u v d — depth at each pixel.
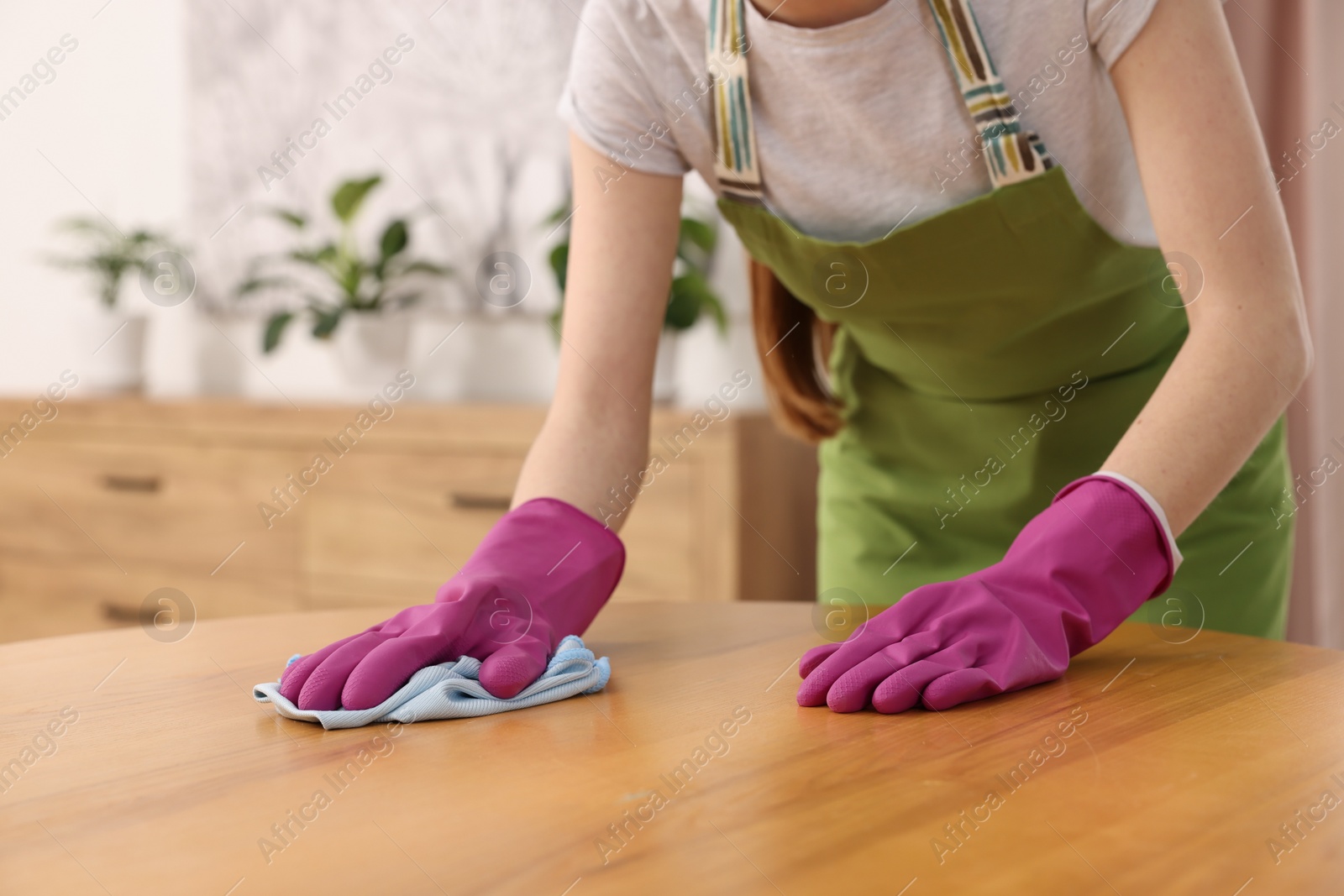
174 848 0.46
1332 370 1.88
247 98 2.83
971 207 0.90
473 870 0.44
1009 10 0.81
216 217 2.90
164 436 2.42
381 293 2.57
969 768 0.55
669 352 2.11
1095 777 0.53
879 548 1.28
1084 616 0.73
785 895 0.41
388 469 2.16
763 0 0.86
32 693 0.73
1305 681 0.71
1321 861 0.43
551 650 0.75
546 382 2.51
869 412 1.28
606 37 0.91
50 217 3.12
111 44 3.01
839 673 0.68
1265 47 1.81
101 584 2.52
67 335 3.12
